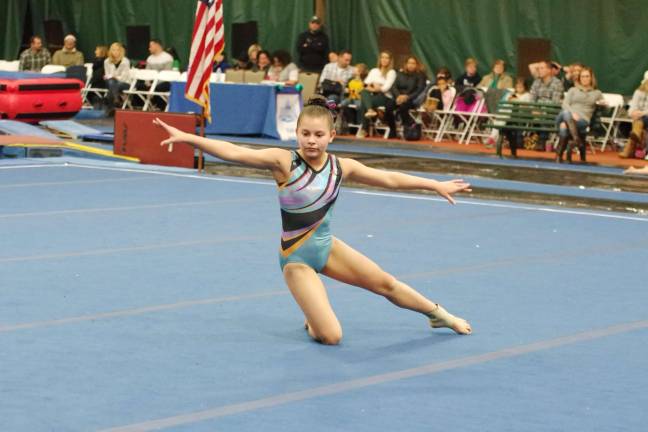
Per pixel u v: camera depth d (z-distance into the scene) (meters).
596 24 23.70
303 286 7.20
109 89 26.58
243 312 8.03
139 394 6.02
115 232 11.32
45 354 6.77
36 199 13.59
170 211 12.88
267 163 7.12
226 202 13.78
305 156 7.23
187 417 5.65
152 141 17.61
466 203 14.40
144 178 16.00
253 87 23.03
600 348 7.27
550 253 10.82
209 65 16.94
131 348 6.97
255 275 9.35
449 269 9.84
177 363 6.66
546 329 7.76
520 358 6.98
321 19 27.02
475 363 6.84
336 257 7.38
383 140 23.34
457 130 24.14
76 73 27.53
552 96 21.41
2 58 32.38
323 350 7.05
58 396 5.95
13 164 17.06
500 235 11.84
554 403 6.05
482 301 8.60
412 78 23.73
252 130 23.12
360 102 24.08
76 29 31.16
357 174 7.37
